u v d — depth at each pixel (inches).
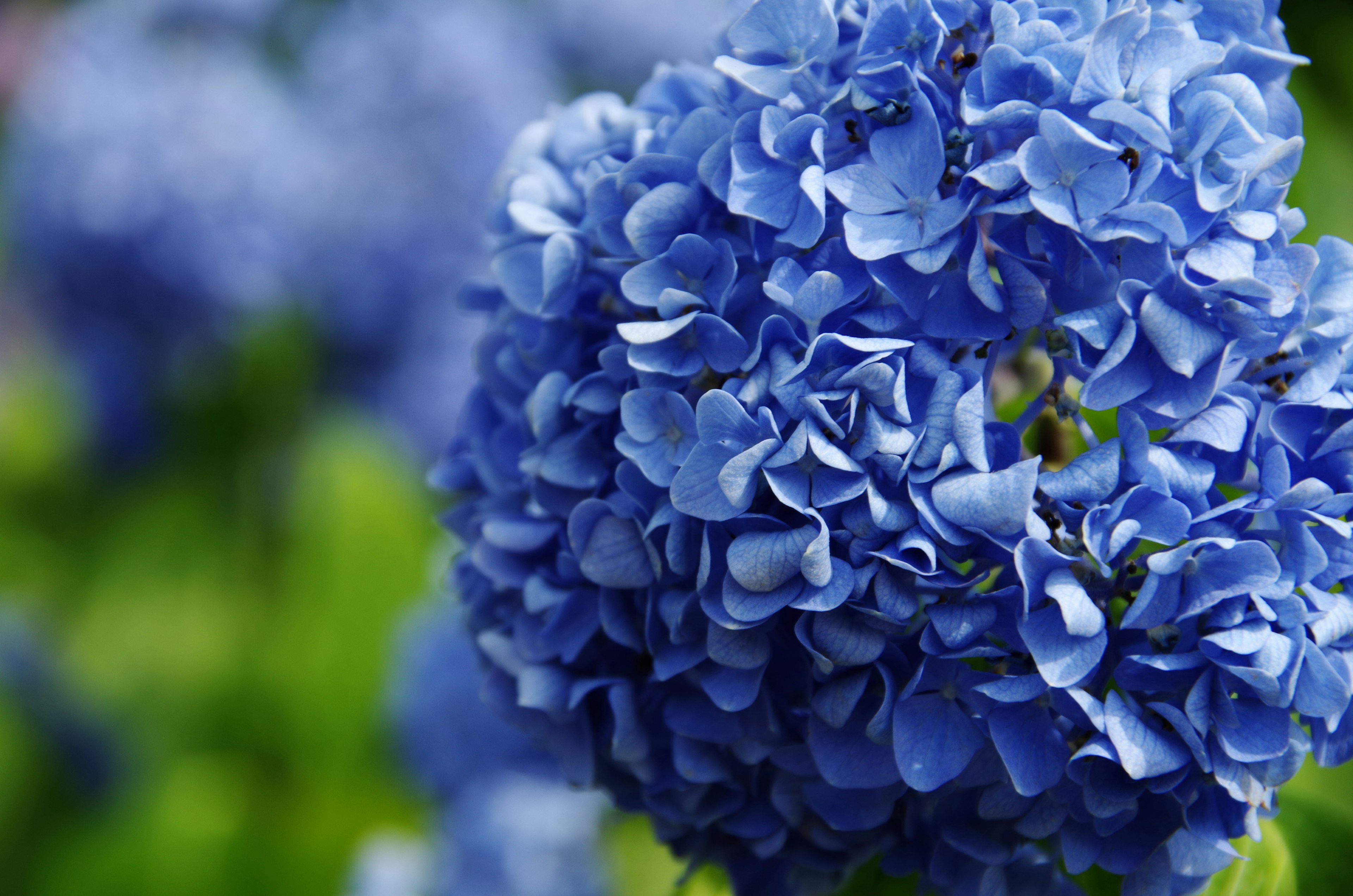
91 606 49.9
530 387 26.2
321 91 50.6
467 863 36.2
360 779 43.0
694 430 24.5
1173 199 23.8
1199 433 23.8
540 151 26.9
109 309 47.0
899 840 25.5
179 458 50.0
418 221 48.8
